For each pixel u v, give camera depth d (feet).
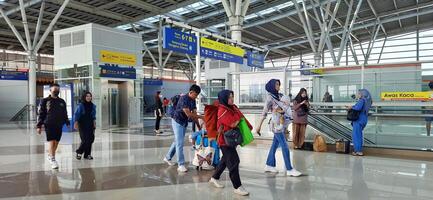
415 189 16.71
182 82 129.08
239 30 49.16
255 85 35.40
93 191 16.66
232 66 72.64
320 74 33.09
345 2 83.97
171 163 23.26
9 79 79.46
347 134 29.99
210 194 16.07
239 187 16.03
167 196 15.75
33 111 73.92
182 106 20.63
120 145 33.27
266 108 20.21
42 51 124.26
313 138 31.27
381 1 86.43
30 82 73.77
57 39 54.54
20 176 19.89
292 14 87.10
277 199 15.23
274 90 20.17
